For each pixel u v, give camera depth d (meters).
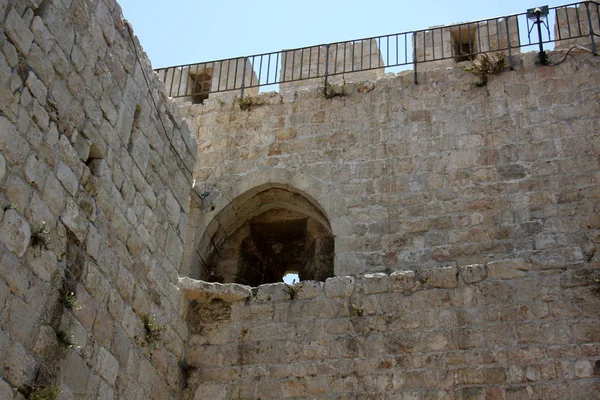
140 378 11.22
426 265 14.95
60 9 10.03
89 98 10.55
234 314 13.13
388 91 17.30
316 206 16.61
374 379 11.95
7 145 8.76
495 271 12.38
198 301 13.29
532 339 11.70
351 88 17.56
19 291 8.72
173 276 12.66
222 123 17.98
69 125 10.02
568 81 16.36
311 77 18.08
